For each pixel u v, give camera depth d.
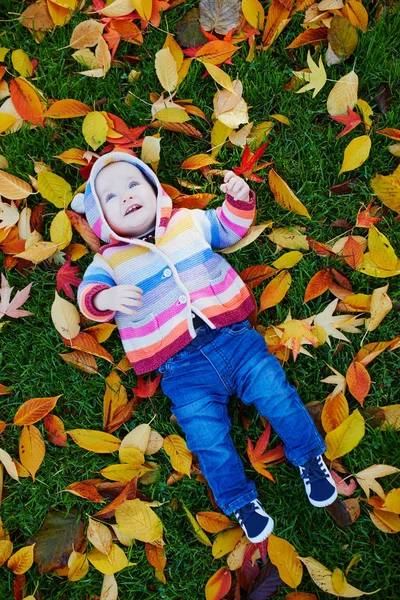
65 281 1.96
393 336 1.95
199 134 2.02
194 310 1.76
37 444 1.86
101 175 1.85
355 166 1.91
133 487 1.84
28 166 2.05
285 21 2.01
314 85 1.96
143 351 1.82
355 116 1.94
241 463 1.78
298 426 1.74
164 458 1.95
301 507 1.86
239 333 1.82
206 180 2.05
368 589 1.80
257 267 1.93
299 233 2.00
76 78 2.09
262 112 2.08
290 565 1.70
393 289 1.98
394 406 1.88
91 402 1.99
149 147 1.94
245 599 1.79
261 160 2.05
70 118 2.10
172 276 1.80
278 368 1.79
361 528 1.83
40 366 2.00
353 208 2.01
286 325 1.88
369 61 2.04
